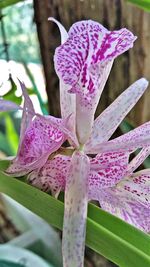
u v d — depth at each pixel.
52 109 0.25
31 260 0.28
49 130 0.13
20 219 0.32
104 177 0.14
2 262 0.27
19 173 0.13
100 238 0.12
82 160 0.13
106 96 0.24
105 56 0.14
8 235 0.32
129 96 0.14
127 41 0.14
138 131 0.14
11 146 0.33
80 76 0.13
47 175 0.14
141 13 0.22
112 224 0.12
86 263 0.27
